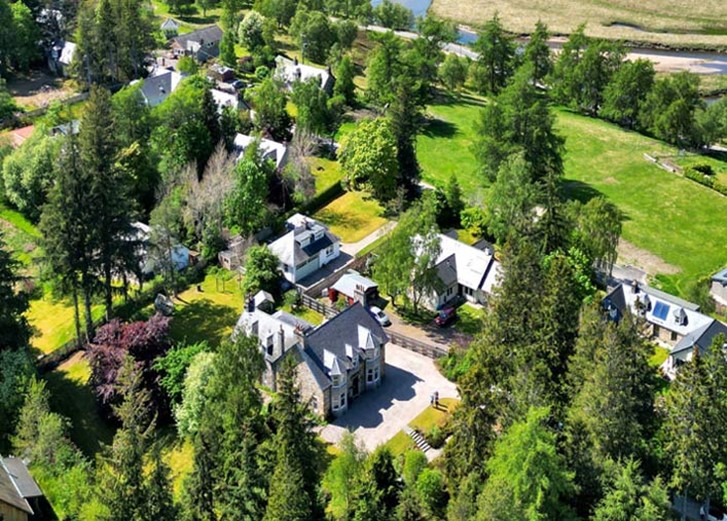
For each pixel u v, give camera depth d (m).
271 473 72.06
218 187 121.31
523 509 69.06
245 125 153.75
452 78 190.88
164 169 131.00
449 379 99.75
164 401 92.12
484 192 139.25
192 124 136.00
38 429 85.38
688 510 79.31
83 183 99.50
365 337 96.50
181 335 106.56
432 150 163.00
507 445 71.12
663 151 169.88
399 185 141.38
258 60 193.00
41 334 108.06
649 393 83.56
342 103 165.62
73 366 102.56
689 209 147.75
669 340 108.06
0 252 98.69
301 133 140.88
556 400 81.00
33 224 131.62
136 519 66.44
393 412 94.75
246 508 71.06
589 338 83.62
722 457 77.88
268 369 95.12
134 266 106.38
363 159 135.88
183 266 120.12
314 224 121.12
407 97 140.25
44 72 190.25
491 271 113.56
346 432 83.12
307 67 179.88
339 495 75.44
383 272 109.44
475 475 74.56
